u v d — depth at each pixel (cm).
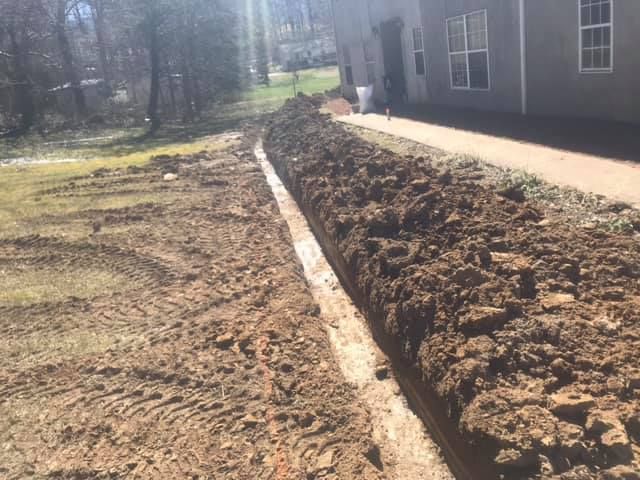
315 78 5094
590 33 1162
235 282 748
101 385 533
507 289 487
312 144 1350
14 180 1563
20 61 3253
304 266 833
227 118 2917
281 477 405
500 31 1448
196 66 3173
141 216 1091
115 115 3341
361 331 621
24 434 471
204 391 512
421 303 493
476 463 353
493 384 385
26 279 821
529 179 823
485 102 1594
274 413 474
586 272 511
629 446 320
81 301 731
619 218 639
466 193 764
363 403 504
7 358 600
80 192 1338
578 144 1011
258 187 1241
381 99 2386
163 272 805
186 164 1595
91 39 4594
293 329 614
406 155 1098
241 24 4016
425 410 452
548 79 1309
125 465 424
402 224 699
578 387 370
